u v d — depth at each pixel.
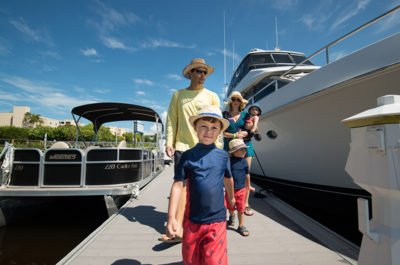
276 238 2.62
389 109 1.02
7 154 4.63
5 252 4.05
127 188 4.50
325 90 3.42
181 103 2.75
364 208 1.12
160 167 10.20
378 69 2.74
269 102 5.07
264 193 4.66
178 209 1.90
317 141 4.17
